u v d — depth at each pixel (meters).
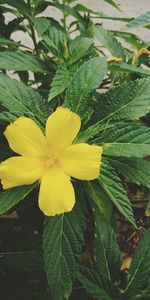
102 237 0.19
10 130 0.16
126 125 0.17
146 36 0.49
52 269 0.17
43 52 0.24
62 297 0.17
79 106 0.18
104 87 0.25
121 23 0.52
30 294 0.22
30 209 0.23
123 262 0.28
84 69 0.18
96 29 0.24
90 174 0.16
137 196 0.27
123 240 0.29
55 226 0.18
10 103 0.18
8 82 0.18
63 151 0.16
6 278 0.23
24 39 0.48
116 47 0.24
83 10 0.28
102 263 0.19
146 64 0.25
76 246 0.17
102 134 0.17
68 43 0.23
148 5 0.57
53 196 0.16
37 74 0.26
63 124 0.16
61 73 0.20
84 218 0.18
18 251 0.22
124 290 0.20
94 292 0.19
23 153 0.16
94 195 0.18
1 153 0.19
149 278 0.19
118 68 0.21
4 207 0.16
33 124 0.16
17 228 0.28
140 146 0.16
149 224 0.28
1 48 0.25
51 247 0.17
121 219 0.28
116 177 0.16
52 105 0.20
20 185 0.17
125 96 0.18
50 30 0.21
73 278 0.17
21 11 0.24
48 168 0.16
